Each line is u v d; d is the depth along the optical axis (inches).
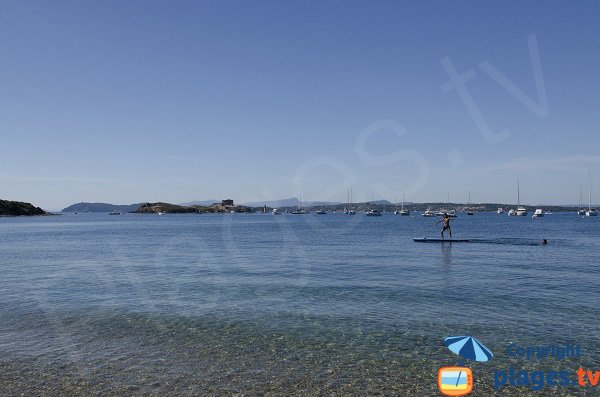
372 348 531.8
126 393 407.5
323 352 518.9
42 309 749.9
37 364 482.3
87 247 2193.7
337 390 414.9
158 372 458.0
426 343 548.4
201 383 429.7
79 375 450.3
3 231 4099.4
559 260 1418.6
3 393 408.5
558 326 614.9
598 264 1307.8
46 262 1505.9
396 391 413.4
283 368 469.4
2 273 1220.5
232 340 567.5
